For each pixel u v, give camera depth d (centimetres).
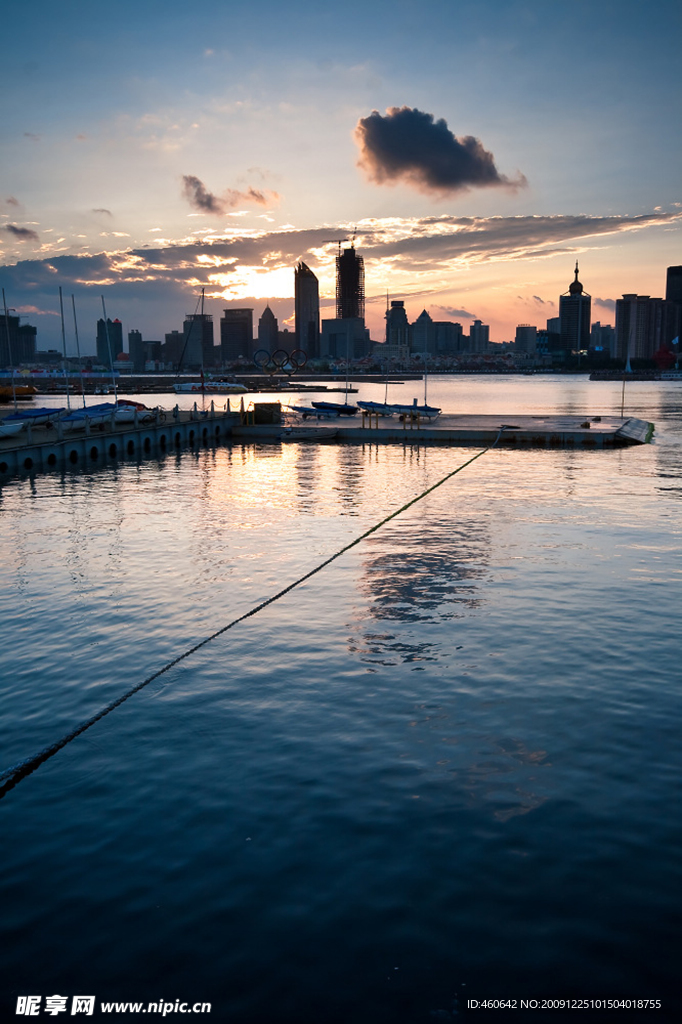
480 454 5100
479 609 1736
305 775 1016
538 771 1020
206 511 3062
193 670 1404
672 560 2178
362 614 1716
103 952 706
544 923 730
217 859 838
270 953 699
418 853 841
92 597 1867
